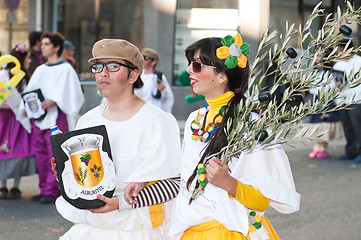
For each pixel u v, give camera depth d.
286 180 2.92
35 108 7.54
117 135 3.32
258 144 2.86
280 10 16.58
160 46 16.78
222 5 16.47
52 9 18.20
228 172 2.90
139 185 3.26
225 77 2.96
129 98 3.37
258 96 2.75
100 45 3.31
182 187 3.08
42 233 6.38
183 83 8.88
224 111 2.96
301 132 2.74
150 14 16.89
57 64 7.64
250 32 16.14
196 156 3.03
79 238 3.41
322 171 9.91
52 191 7.77
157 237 3.40
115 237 3.33
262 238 2.99
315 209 7.35
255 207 2.88
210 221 2.96
